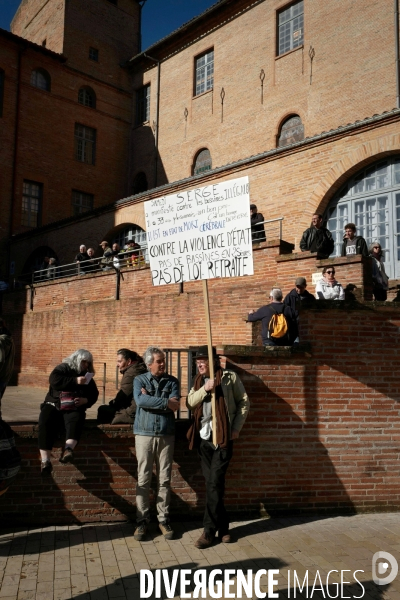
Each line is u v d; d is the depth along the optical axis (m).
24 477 5.65
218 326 11.28
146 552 4.95
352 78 18.45
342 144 14.19
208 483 5.24
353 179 14.49
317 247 10.01
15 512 5.59
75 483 5.76
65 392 5.48
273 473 6.16
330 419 6.33
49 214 25.34
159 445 5.41
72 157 26.48
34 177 25.00
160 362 5.50
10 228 24.25
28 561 4.68
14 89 24.73
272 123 21.06
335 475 6.27
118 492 5.85
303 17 20.62
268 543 5.20
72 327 15.67
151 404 5.33
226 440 5.23
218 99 23.61
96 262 20.72
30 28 30.56
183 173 25.00
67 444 5.34
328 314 6.43
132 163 28.39
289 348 6.26
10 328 19.27
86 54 27.69
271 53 21.45
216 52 24.06
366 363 6.46
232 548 5.06
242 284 11.26
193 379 6.45
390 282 10.94
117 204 20.19
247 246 5.44
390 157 13.74
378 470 6.36
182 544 5.17
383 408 6.44
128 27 29.95
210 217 5.68
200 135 24.34
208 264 5.64
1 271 23.89
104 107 27.98
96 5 28.52
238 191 5.53
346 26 18.88
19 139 24.66
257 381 6.20
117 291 14.45
